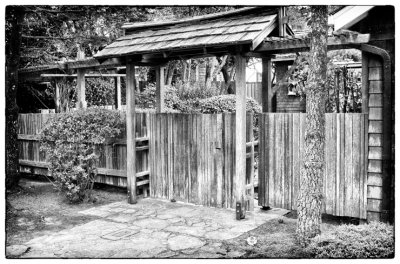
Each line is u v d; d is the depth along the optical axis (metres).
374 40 6.14
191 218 7.06
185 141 8.02
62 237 6.24
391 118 6.00
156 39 7.86
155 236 6.21
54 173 8.33
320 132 5.53
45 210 7.66
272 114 7.08
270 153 7.13
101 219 7.11
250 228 6.48
